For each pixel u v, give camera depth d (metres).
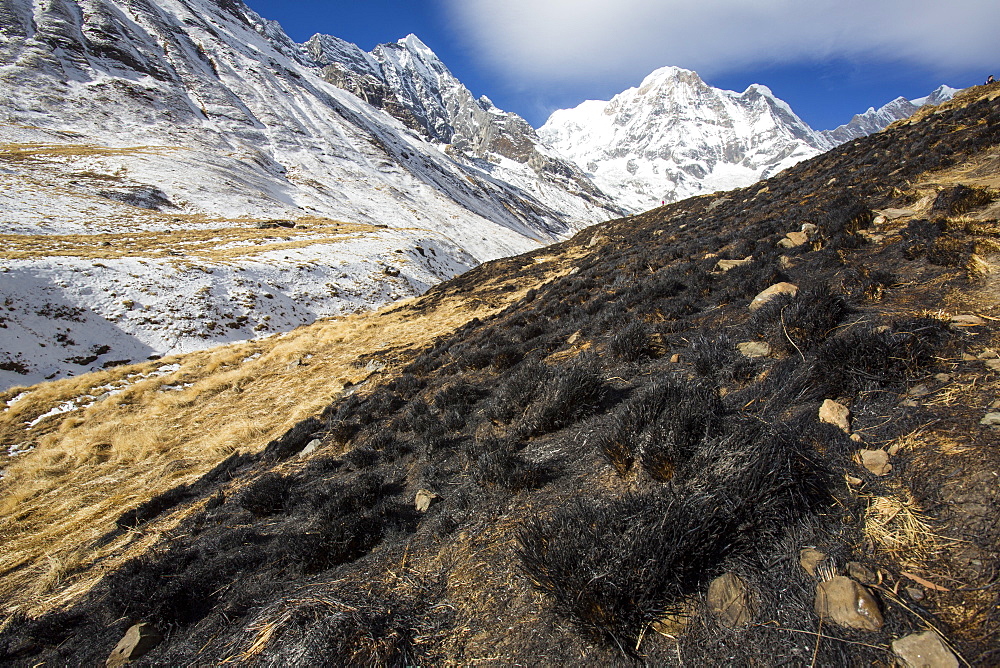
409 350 15.97
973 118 11.61
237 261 39.66
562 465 3.82
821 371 3.40
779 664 1.88
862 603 1.92
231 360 21.81
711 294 7.07
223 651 3.07
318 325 28.97
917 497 2.26
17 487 11.23
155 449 12.12
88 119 91.69
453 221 122.31
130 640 3.59
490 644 2.48
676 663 2.00
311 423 9.32
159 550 5.60
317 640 2.72
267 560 4.22
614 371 5.39
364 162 138.62
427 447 5.42
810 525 2.31
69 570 6.15
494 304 21.31
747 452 2.52
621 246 21.94
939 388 2.85
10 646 4.37
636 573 2.20
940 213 6.21
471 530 3.47
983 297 3.82
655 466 2.91
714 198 25.44
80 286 28.23
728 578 2.18
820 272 5.91
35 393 18.83
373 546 3.86
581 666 2.18
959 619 1.79
